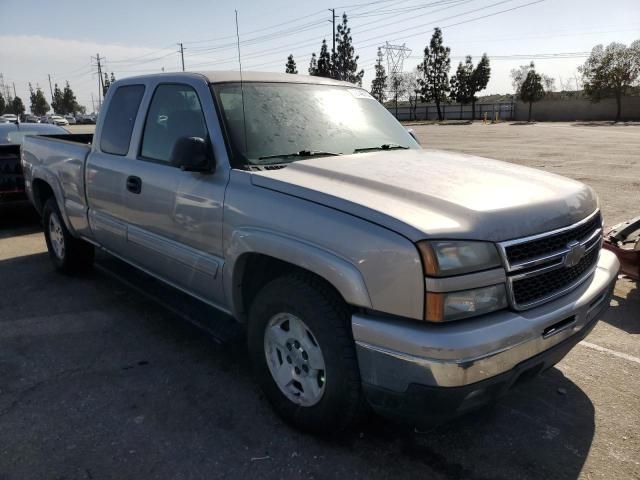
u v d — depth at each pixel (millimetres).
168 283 3955
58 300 5023
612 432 2992
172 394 3387
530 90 60875
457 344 2244
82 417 3139
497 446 2875
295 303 2744
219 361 3826
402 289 2320
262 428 3031
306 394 2873
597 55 53219
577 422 3088
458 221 2381
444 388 2285
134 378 3588
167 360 3840
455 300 2303
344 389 2631
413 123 62750
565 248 2668
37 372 3676
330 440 2916
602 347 4012
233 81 3615
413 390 2342
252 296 3301
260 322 3021
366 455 2801
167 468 2705
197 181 3332
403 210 2457
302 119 3633
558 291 2678
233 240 3045
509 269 2418
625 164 14594
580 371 3662
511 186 2812
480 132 34500
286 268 3002
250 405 3264
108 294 5180
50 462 2746
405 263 2293
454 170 3062
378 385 2447
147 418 3127
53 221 5660
